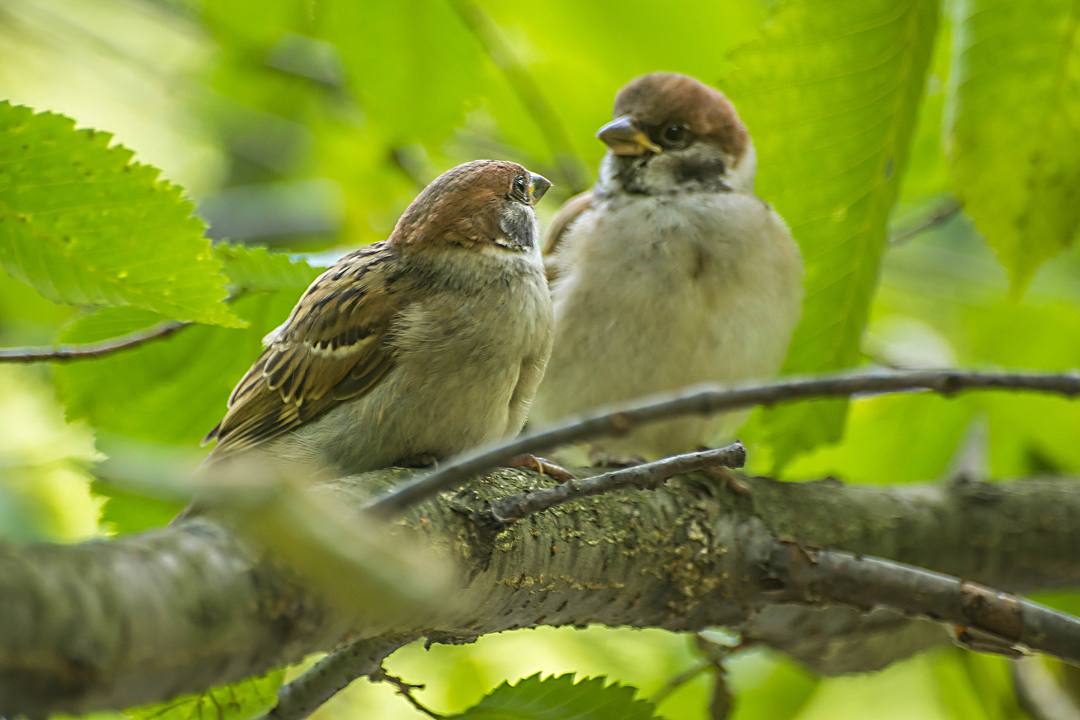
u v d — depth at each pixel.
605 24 9.39
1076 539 7.78
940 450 9.74
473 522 4.97
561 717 5.49
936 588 6.01
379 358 6.66
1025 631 5.83
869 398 9.68
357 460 6.78
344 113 10.64
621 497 6.27
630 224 8.76
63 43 11.03
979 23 6.27
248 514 1.77
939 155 9.73
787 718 9.76
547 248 9.48
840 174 6.82
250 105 10.72
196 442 7.44
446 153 10.80
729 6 9.27
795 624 7.52
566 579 5.71
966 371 3.99
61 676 2.79
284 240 11.41
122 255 4.36
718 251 8.59
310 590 3.48
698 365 8.69
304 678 5.52
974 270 11.04
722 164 8.97
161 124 12.06
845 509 7.39
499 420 6.79
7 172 4.11
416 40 8.23
